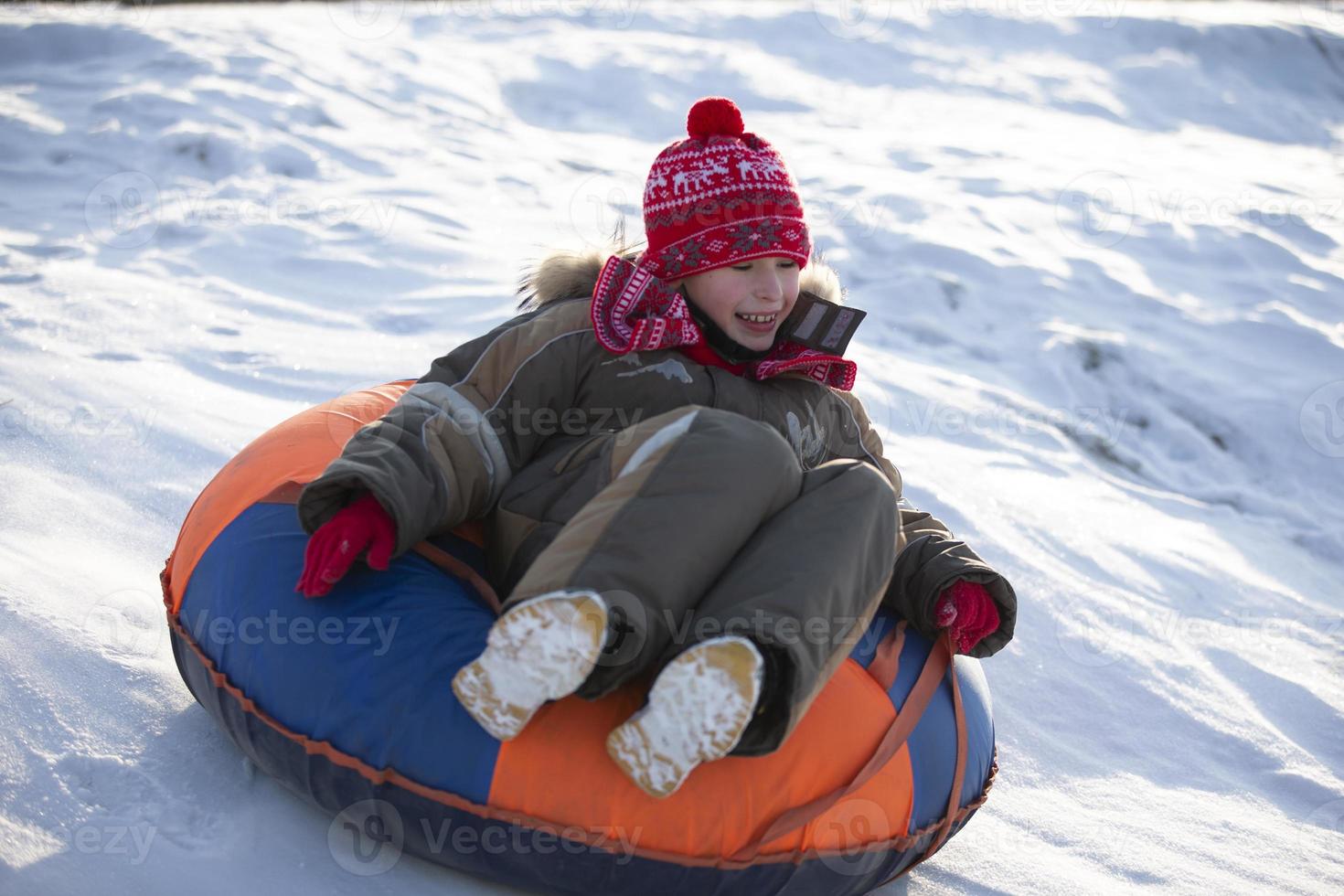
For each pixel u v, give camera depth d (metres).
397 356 7.34
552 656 2.73
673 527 2.92
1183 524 7.47
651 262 3.99
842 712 3.27
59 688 3.66
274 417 6.17
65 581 4.25
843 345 4.08
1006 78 19.08
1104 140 16.53
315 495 3.17
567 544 2.93
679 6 20.66
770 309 3.93
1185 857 4.11
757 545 3.03
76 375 6.21
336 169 11.36
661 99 15.87
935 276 10.40
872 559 3.09
